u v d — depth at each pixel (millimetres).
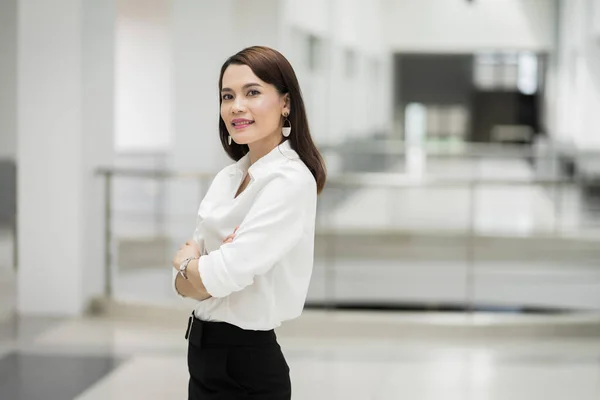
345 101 16234
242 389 1939
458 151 14078
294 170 1900
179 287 1946
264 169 1915
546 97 16703
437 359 4879
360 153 13797
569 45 15797
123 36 13078
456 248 8367
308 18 11742
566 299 7684
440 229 8992
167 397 4004
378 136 17391
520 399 4094
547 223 9930
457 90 17500
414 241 8703
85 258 5855
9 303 5848
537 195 12594
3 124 8609
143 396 4012
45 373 4398
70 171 5746
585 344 5277
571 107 15547
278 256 1855
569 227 9547
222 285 1826
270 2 8250
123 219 9219
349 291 7715
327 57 13961
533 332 5453
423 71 17641
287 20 9445
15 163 6055
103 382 4246
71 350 4898
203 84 8094
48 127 5734
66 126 5723
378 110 17469
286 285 1950
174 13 8062
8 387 4121
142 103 13141
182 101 8148
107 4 6086
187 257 1920
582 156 13195
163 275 7168
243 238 1840
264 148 2014
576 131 14875
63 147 5738
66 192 5754
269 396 1957
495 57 17266
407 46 17266
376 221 10156
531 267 8156
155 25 13047
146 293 6723
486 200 12180
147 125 13141
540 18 16656
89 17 5816
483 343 5289
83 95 5754
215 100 8102
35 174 5762
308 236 1958
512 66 17172
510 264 8242
